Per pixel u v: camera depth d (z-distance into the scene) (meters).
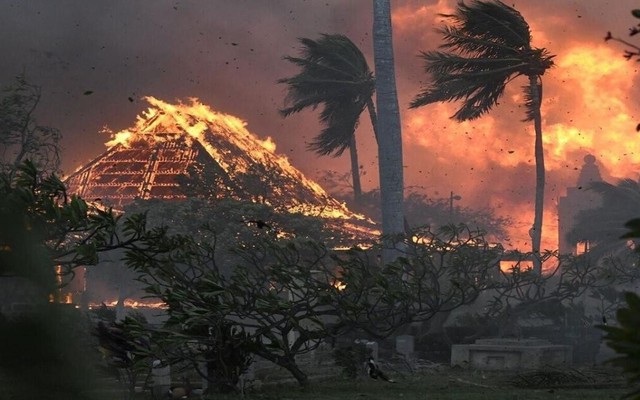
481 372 49.22
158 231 31.33
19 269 15.60
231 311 34.00
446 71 85.62
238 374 34.78
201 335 33.88
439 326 59.41
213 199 95.12
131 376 29.70
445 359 58.97
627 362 7.11
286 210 93.62
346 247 93.50
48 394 14.87
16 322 14.91
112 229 29.70
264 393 34.78
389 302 37.53
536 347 52.94
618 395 34.66
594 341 62.34
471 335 60.25
